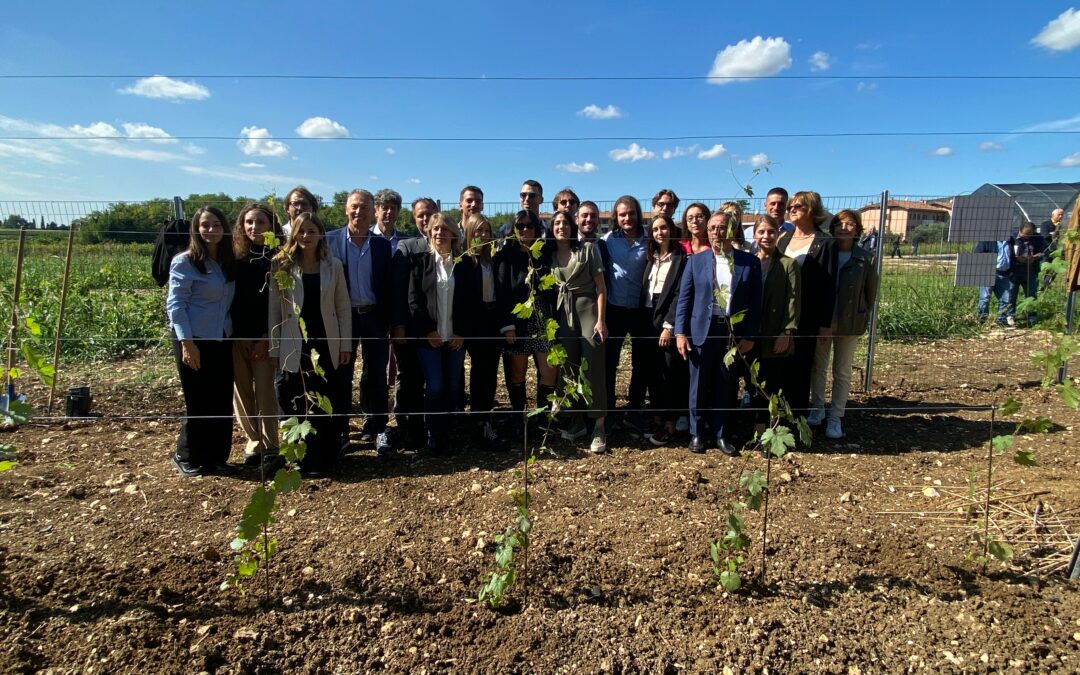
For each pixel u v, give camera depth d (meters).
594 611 2.79
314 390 4.14
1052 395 6.34
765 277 4.75
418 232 5.32
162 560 3.10
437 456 4.59
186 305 3.97
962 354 8.39
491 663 2.49
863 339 9.23
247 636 2.58
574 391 3.00
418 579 2.96
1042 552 3.29
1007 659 2.54
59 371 7.21
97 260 11.48
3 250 9.25
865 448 4.91
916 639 2.66
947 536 3.44
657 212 5.02
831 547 3.30
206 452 4.19
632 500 3.87
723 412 4.66
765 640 2.63
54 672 2.38
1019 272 8.98
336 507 3.74
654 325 4.98
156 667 2.41
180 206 6.48
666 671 2.47
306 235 3.88
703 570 3.08
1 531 3.39
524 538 2.81
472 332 4.46
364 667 2.47
